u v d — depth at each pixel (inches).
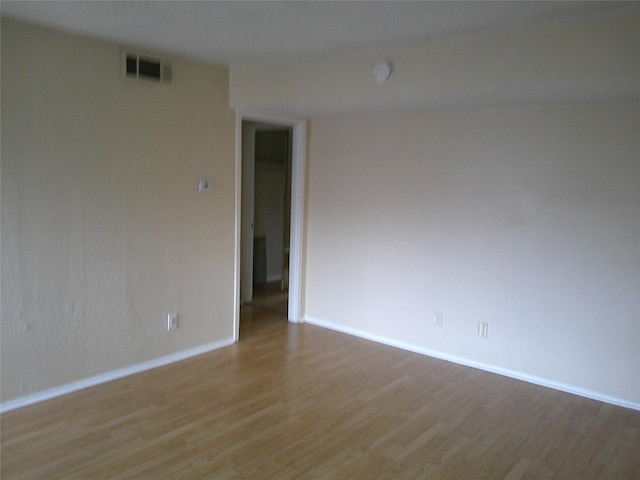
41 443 105.3
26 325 119.8
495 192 146.9
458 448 108.6
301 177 188.5
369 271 178.2
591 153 130.3
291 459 102.4
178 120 145.7
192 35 122.3
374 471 99.3
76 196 125.6
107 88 129.0
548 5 97.0
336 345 172.7
